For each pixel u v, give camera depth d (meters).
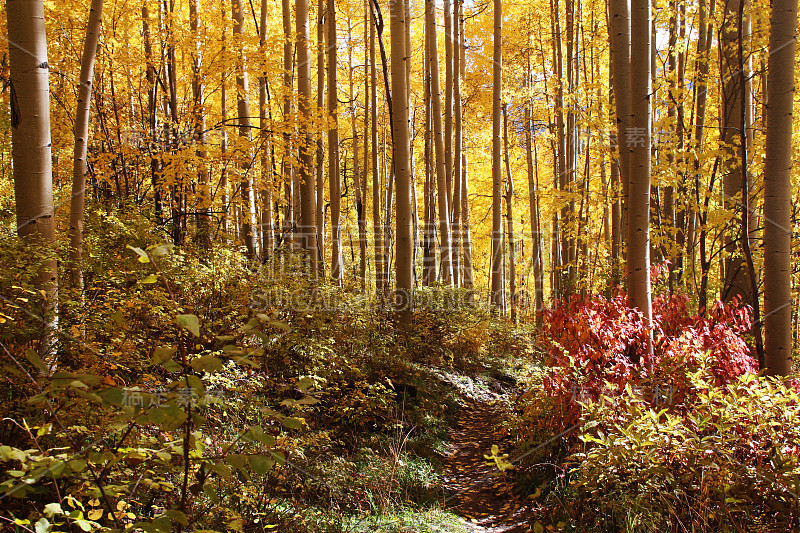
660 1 8.02
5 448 1.54
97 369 3.09
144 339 3.82
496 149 12.89
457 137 13.41
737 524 2.90
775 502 2.89
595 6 13.62
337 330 6.80
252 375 4.52
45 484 2.20
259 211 11.49
